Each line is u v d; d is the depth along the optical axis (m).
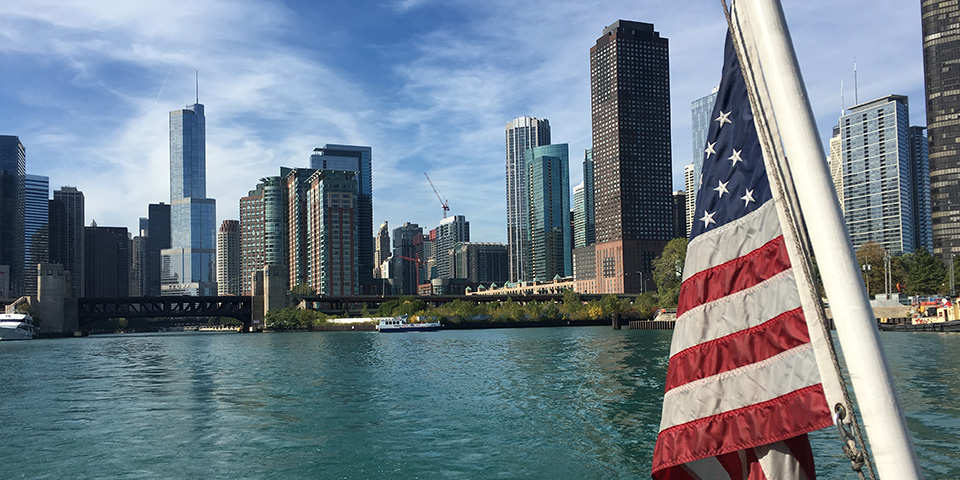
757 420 5.55
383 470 27.06
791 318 5.53
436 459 28.52
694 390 5.85
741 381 5.65
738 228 5.78
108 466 28.88
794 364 5.45
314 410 42.22
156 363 87.19
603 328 193.00
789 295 5.55
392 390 51.53
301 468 27.73
